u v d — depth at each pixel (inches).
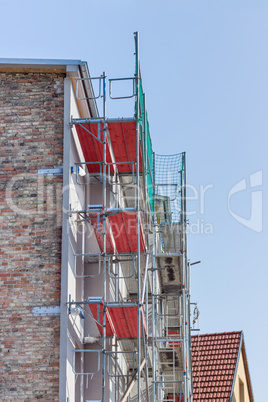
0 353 719.1
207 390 1160.2
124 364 946.7
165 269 922.1
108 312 772.0
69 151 766.5
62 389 698.8
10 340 721.6
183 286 892.0
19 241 748.6
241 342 1225.4
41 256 743.1
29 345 719.7
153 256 883.4
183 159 982.4
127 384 883.4
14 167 770.2
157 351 914.7
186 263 962.7
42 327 723.4
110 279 839.7
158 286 998.4
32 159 771.4
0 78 797.9
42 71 794.8
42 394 706.2
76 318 762.8
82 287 800.3
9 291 735.1
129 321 805.2
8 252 746.2
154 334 896.9
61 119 782.5
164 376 971.9
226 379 1167.0
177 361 947.3
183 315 885.2
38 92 792.3
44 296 732.0
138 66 785.6
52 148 774.5
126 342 889.5
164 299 1032.8
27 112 786.2
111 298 848.9
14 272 739.4
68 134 772.0
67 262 734.5
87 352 797.9
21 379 711.7
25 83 795.4
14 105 789.2
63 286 728.3
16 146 776.3
